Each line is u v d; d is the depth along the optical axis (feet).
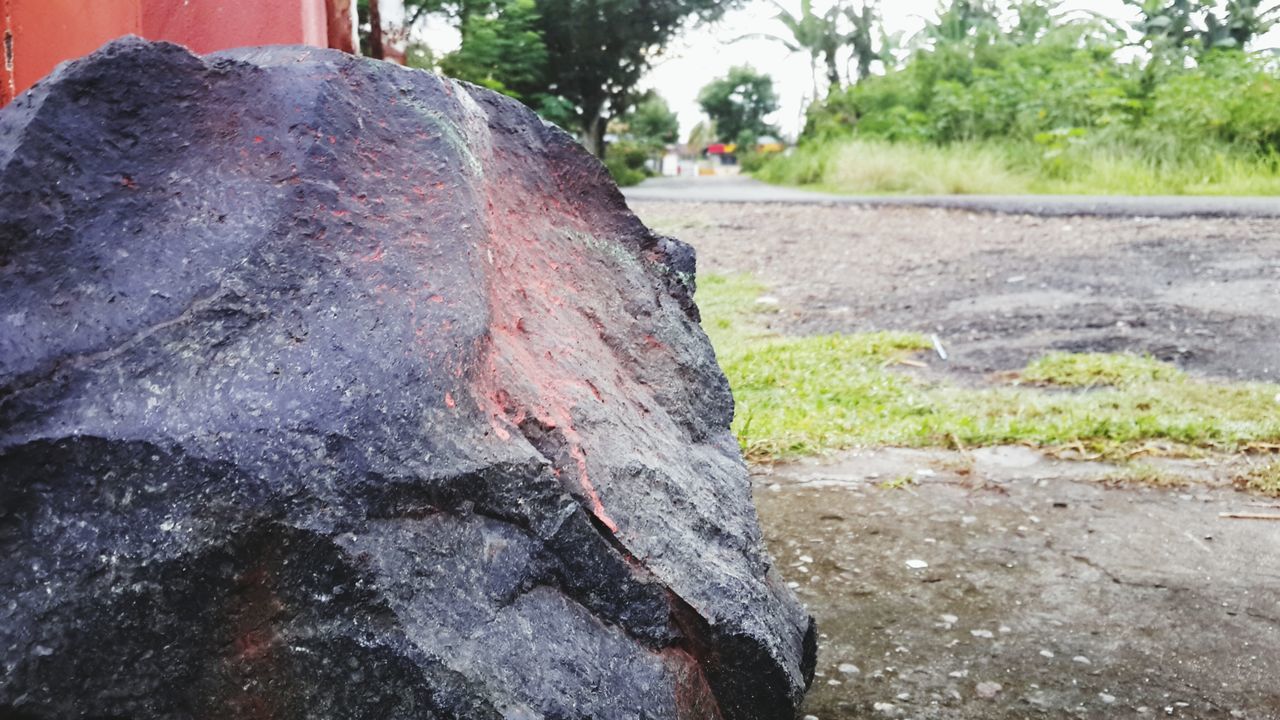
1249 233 31.12
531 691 4.71
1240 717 7.76
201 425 4.53
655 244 8.18
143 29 10.21
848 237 37.42
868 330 24.14
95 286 4.83
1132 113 52.42
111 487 4.44
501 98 7.47
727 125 193.06
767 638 5.86
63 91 5.05
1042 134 50.37
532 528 5.09
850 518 12.46
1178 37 79.10
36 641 4.32
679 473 6.51
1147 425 15.25
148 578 4.38
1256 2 80.18
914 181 52.37
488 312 5.39
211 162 5.26
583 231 7.71
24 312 4.70
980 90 58.95
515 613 4.90
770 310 27.04
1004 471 14.06
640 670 5.22
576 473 5.49
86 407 4.54
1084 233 33.76
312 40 10.74
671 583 5.56
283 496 4.47
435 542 4.76
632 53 68.95
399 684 4.48
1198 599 9.81
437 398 4.95
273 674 4.52
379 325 5.02
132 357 4.68
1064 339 21.83
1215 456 14.21
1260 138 46.39
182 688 4.48
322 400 4.70
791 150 88.17
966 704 8.02
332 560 4.49
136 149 5.18
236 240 5.02
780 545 11.65
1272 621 9.30
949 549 11.34
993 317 24.38
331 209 5.26
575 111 70.03
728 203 48.65
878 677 8.48
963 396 17.72
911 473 14.11
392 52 12.21
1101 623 9.37
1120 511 12.34
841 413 17.07
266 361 4.76
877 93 73.31
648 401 7.08
